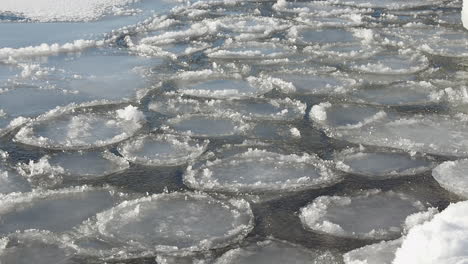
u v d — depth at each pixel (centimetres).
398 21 729
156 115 438
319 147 379
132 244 276
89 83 509
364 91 482
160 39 664
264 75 525
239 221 295
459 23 708
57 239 280
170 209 307
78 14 804
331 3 854
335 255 264
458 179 328
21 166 356
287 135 398
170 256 266
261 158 362
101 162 361
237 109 446
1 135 401
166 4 878
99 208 308
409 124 409
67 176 344
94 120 426
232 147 380
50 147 382
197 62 575
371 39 641
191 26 725
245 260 262
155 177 342
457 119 417
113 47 632
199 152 373
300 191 323
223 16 786
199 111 443
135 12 820
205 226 291
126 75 532
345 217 296
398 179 334
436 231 227
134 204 311
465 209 246
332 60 571
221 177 340
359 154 367
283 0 847
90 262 261
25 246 274
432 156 361
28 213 303
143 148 380
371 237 278
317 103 457
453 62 556
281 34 682
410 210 302
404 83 497
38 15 793
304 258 263
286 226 290
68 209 307
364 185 329
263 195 320
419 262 217
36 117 432
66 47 619
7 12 809
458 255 212
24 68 549
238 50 616
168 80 519
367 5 828
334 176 339
